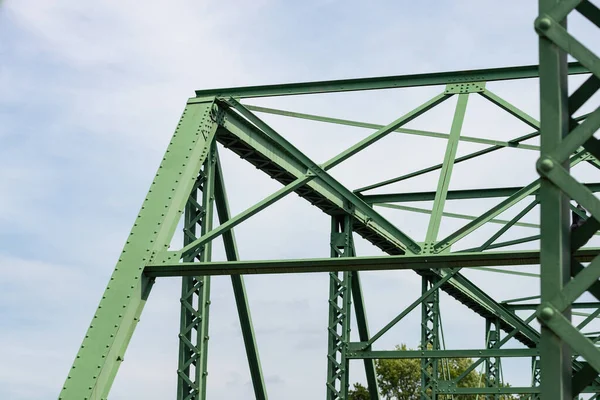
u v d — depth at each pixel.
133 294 14.42
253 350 20.27
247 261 14.42
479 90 16.11
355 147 16.77
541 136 5.59
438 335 27.41
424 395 27.08
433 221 15.55
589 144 5.86
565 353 5.41
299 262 14.23
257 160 18.69
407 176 20.97
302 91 16.97
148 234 15.07
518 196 15.45
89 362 13.74
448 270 28.19
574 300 5.29
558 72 5.62
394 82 16.59
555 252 5.41
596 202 5.34
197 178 16.69
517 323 28.39
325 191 20.47
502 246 22.31
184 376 15.70
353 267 14.33
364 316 25.72
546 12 5.70
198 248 15.81
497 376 35.53
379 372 60.34
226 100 17.16
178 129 16.62
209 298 16.20
